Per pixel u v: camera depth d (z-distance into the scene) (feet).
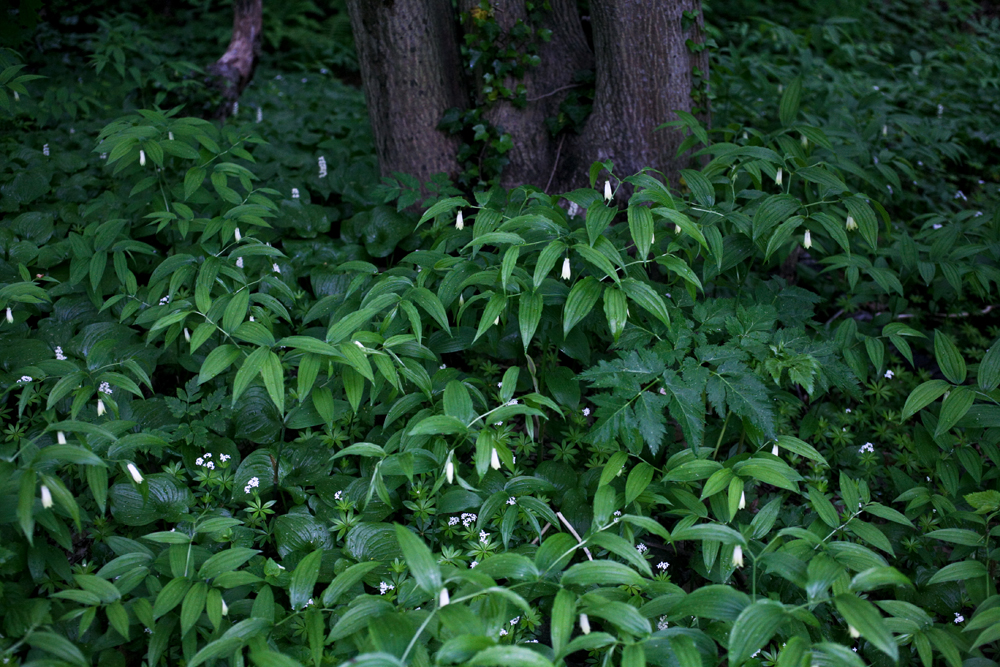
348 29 31.27
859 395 9.92
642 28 13.97
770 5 30.96
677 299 11.10
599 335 11.57
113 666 8.36
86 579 7.70
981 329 15.70
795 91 13.20
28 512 7.04
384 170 16.40
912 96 23.47
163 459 11.05
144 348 11.90
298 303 13.69
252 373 8.93
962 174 21.66
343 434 11.10
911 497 9.89
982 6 37.14
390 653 6.65
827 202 11.77
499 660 6.27
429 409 9.57
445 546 9.93
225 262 11.12
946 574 8.23
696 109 15.33
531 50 15.10
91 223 13.33
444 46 15.79
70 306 12.76
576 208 14.76
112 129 13.08
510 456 9.32
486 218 11.05
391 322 10.78
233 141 14.28
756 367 9.94
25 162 16.46
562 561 8.79
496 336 11.70
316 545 9.88
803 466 12.17
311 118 21.54
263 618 7.72
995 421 9.85
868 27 31.09
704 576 9.66
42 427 10.43
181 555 8.26
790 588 9.27
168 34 29.35
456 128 15.55
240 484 10.47
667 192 10.13
